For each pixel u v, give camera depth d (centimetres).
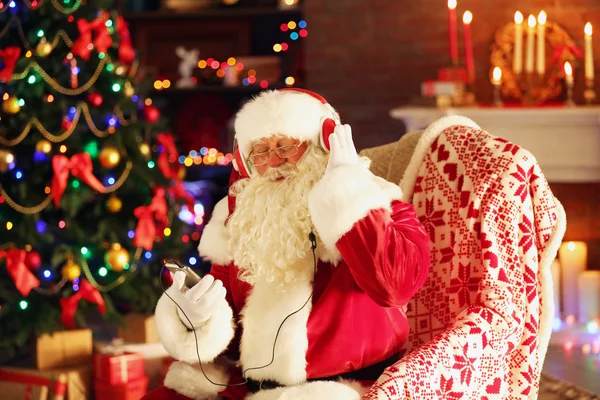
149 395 196
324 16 492
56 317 338
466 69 466
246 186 193
